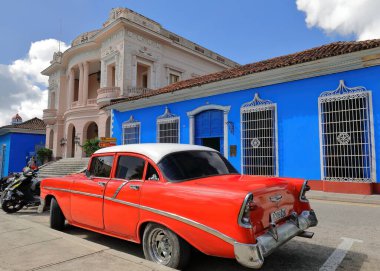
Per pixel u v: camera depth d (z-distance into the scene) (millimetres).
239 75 12375
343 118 10297
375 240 5035
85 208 4992
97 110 25844
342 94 10320
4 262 3697
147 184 4133
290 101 11602
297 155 11250
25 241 4559
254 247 3049
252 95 12750
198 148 4887
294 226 3857
